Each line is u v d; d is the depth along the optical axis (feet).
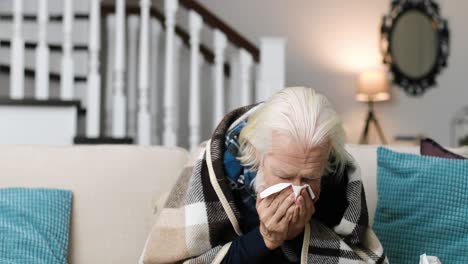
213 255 4.43
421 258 3.87
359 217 4.65
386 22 16.42
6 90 11.48
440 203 5.41
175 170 5.89
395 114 16.47
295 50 16.16
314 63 16.19
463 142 15.55
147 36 11.16
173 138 11.23
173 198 4.88
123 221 5.66
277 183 4.03
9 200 5.36
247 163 4.40
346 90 16.26
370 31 16.39
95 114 10.94
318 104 4.10
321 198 4.74
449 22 16.66
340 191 4.74
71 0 10.90
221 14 15.96
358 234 4.65
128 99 12.24
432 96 16.57
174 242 4.60
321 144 3.94
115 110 11.11
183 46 13.32
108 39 12.03
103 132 12.46
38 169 5.72
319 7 16.24
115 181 5.76
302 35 16.17
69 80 10.91
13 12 11.55
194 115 11.35
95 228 5.61
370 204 5.98
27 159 5.75
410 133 16.49
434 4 16.63
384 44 16.39
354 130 16.21
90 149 5.91
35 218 5.30
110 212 5.67
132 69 12.26
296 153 3.91
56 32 11.91
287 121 3.98
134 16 12.24
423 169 5.52
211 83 13.26
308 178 4.00
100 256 5.56
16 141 10.11
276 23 16.10
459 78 16.61
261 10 16.05
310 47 16.20
